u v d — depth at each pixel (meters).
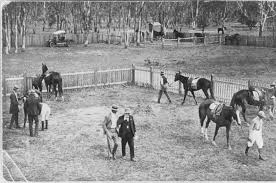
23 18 47.38
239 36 54.81
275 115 20.58
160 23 64.75
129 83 29.31
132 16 67.62
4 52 46.31
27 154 15.01
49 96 24.47
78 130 18.09
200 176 13.00
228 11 72.00
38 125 18.73
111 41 61.31
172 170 13.59
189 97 25.31
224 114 15.62
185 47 52.84
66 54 45.25
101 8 66.81
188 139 17.05
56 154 15.09
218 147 16.06
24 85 24.88
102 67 35.06
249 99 18.86
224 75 31.25
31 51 47.97
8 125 18.77
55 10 67.56
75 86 27.12
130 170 13.57
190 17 77.31
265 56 42.25
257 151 15.63
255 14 65.38
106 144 16.31
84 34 59.56
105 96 25.28
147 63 37.72
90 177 12.85
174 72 27.39
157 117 20.45
